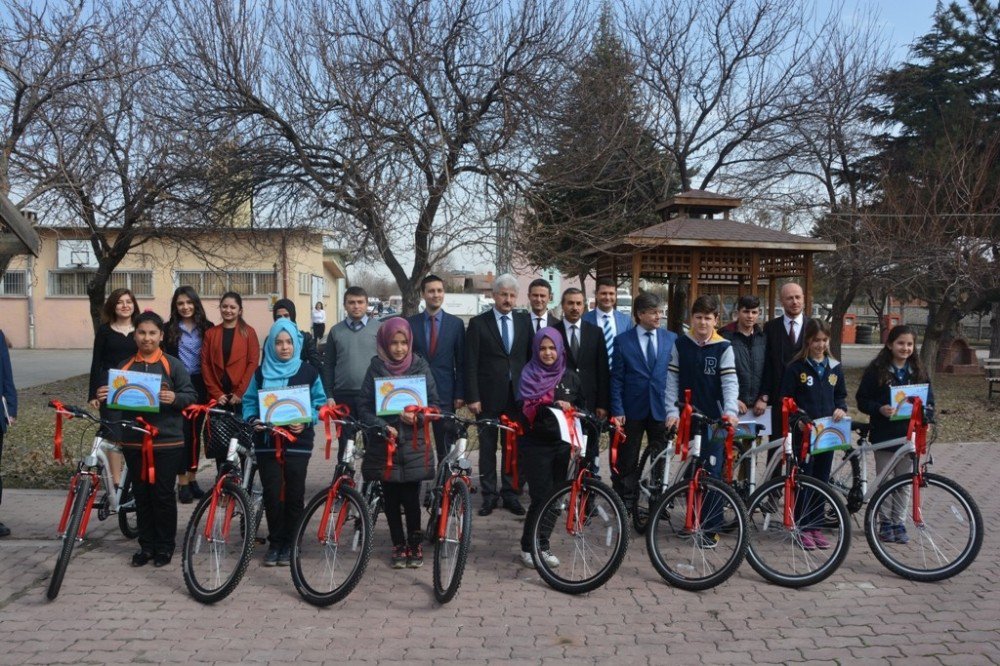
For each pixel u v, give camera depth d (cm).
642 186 1622
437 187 1150
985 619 439
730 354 562
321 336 2931
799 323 613
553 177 1208
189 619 440
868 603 463
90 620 438
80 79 1059
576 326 620
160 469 518
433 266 1187
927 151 1639
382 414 485
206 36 1166
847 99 1723
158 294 2762
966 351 2195
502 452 661
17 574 507
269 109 1175
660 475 584
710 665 384
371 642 410
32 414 1186
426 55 1155
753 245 1125
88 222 1177
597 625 432
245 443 527
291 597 474
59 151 1033
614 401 604
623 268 1269
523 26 1191
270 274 2756
